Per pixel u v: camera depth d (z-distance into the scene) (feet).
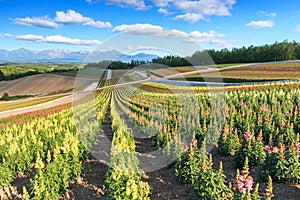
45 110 95.66
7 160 37.99
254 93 72.38
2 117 94.17
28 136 46.91
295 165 28.89
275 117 48.01
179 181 32.50
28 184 34.73
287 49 250.78
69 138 40.86
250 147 33.91
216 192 25.11
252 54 247.91
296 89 77.66
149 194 30.66
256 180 30.83
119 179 27.12
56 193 29.63
